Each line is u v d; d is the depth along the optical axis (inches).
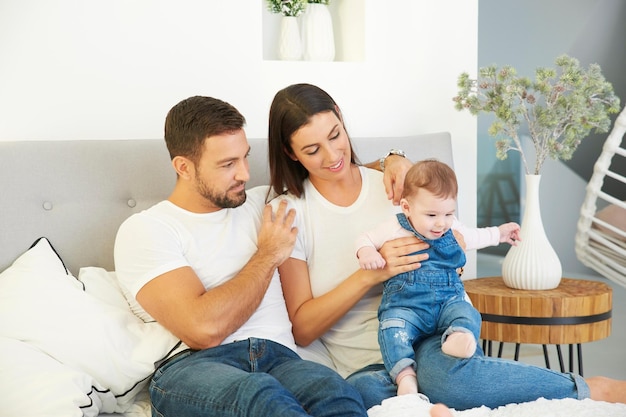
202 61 105.3
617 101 101.5
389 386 74.6
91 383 70.3
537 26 162.1
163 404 69.1
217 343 72.4
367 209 84.7
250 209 82.8
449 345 72.1
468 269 119.8
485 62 159.3
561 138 165.6
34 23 96.7
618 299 162.7
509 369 70.7
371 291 85.0
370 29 114.8
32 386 67.8
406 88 117.7
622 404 66.9
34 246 84.1
